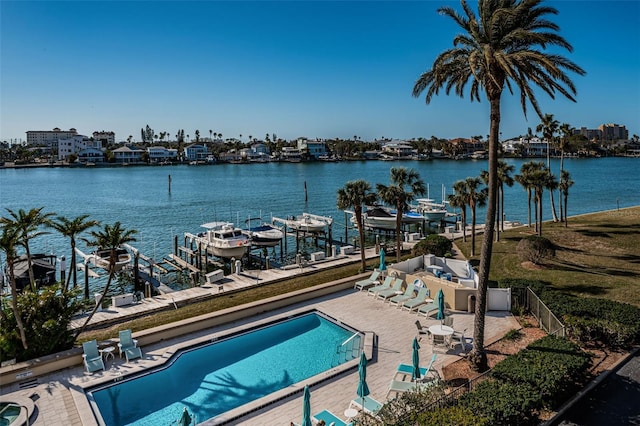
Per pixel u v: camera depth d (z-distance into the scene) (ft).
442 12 51.57
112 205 268.82
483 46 47.21
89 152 634.84
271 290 89.92
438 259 95.71
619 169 531.09
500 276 88.79
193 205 270.87
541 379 41.93
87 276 111.45
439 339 59.21
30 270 66.28
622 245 110.83
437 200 290.56
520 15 47.88
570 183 148.97
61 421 44.47
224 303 81.51
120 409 48.08
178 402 49.44
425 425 34.30
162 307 83.41
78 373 54.39
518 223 159.63
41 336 57.00
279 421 43.73
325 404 46.52
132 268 129.39
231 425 43.06
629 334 53.67
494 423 35.96
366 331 65.41
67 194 323.78
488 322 66.44
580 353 47.57
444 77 53.26
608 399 43.73
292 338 65.98
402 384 46.57
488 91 49.14
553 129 153.99
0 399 48.32
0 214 232.32
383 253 88.38
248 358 59.98
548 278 85.35
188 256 153.07
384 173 494.59
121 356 58.90
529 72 46.32
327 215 236.84
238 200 292.61
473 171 500.74
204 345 63.52
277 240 151.53
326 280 96.07
